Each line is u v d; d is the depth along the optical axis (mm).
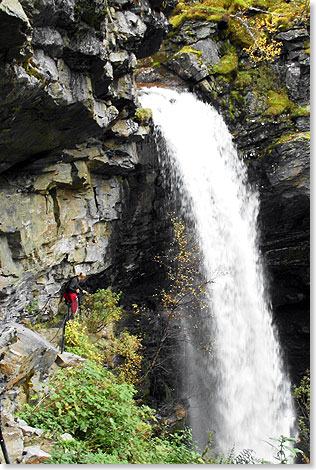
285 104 16938
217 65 17172
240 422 16656
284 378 19797
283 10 17672
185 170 14844
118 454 5770
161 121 14078
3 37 5031
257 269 18969
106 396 6637
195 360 15859
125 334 12758
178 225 13461
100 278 12688
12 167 8453
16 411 6238
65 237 10078
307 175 16500
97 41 7562
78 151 9594
